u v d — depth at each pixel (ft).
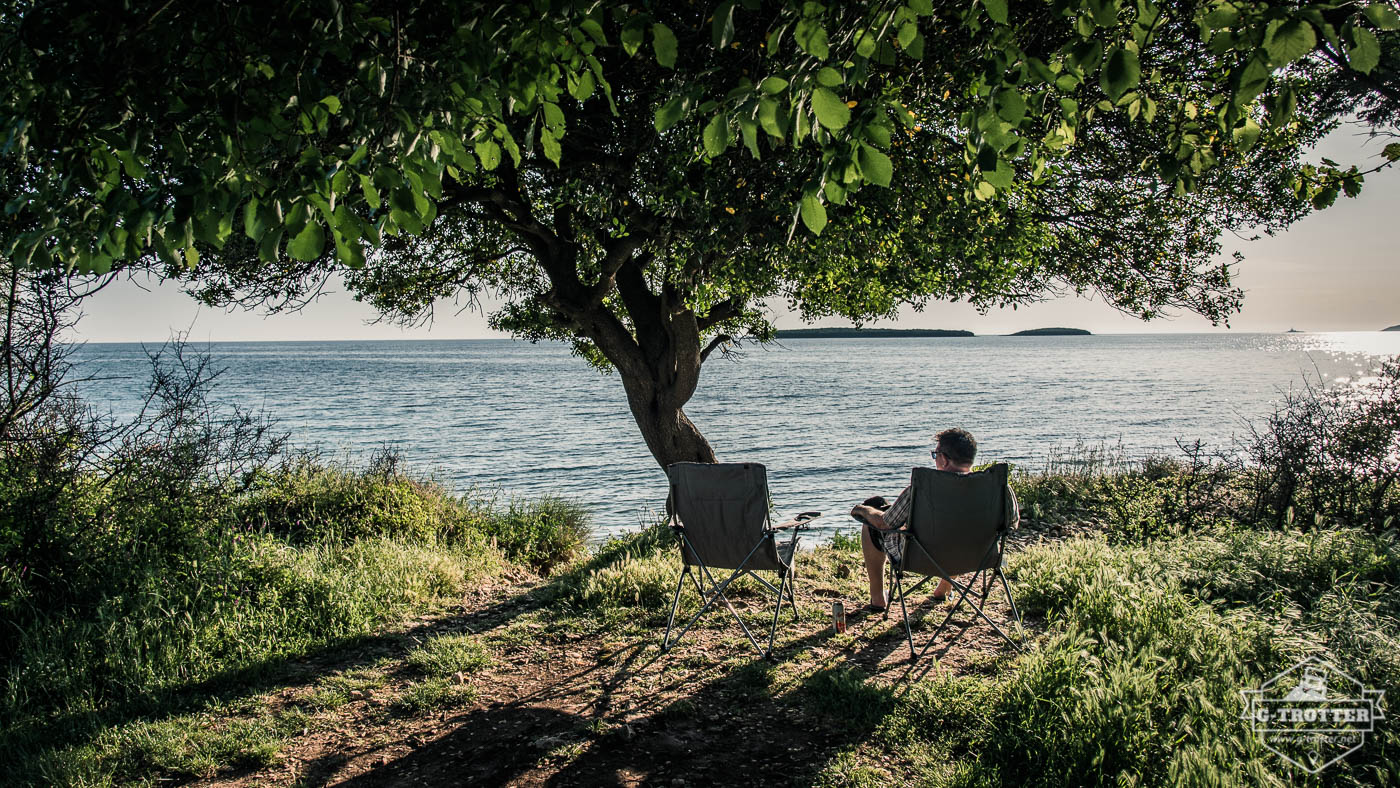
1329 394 24.98
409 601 19.38
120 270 17.93
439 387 220.64
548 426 115.03
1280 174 23.61
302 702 13.78
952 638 15.43
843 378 254.68
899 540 16.14
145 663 14.66
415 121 7.63
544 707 13.19
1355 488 22.71
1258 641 12.41
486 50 8.09
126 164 7.71
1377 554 16.90
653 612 17.87
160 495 18.97
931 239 19.99
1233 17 6.88
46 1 7.61
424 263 31.42
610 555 23.59
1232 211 28.19
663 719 12.44
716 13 6.75
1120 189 26.43
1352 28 6.22
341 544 23.81
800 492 57.72
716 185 18.52
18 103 7.91
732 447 86.12
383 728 12.72
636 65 17.92
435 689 13.93
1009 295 29.96
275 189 7.13
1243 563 17.12
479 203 25.12
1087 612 14.96
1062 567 17.56
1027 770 9.91
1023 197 23.31
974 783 9.70
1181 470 29.94
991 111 7.43
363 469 33.83
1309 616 13.69
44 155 8.07
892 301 30.86
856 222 19.10
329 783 11.00
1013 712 10.98
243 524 24.13
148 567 17.03
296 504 27.76
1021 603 16.92
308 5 7.86
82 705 13.30
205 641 15.66
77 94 7.75
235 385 219.41
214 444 21.13
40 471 16.96
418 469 69.72
